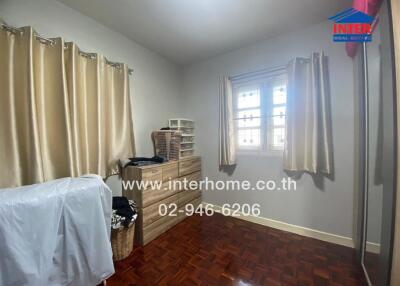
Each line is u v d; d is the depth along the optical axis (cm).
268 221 245
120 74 217
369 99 144
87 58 187
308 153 205
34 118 142
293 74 206
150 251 192
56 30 168
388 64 94
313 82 197
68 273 118
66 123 159
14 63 141
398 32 87
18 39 143
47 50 159
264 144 249
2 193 105
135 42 245
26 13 151
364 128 154
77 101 173
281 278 155
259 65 246
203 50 269
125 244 179
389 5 91
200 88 306
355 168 188
